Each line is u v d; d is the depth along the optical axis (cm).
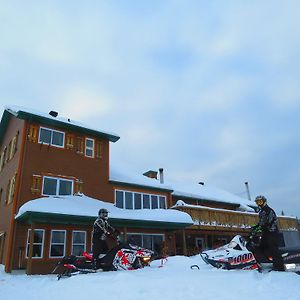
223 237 2864
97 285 548
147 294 465
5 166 2114
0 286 826
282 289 449
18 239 1648
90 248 1820
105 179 2119
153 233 2153
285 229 3228
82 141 2081
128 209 2092
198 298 428
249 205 3303
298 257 705
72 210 1611
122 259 816
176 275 605
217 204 3045
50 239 1703
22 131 1867
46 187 1831
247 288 462
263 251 652
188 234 2595
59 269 1636
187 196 2733
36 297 560
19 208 1698
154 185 2369
